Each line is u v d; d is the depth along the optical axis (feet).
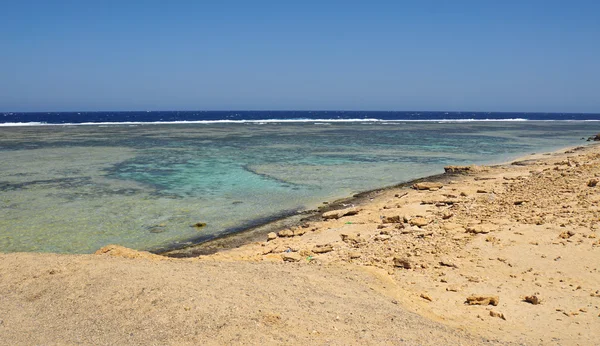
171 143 149.69
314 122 358.02
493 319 25.05
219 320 19.89
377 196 65.46
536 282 30.12
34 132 196.03
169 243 45.32
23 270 26.45
